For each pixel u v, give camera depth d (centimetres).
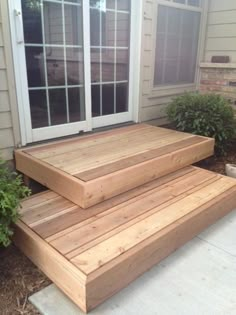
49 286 181
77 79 325
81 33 313
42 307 167
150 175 267
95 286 160
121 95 379
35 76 288
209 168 358
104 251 179
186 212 225
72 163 252
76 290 161
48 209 222
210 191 261
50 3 281
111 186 234
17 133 284
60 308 166
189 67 461
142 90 392
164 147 300
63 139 321
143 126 385
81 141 313
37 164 254
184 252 214
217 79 451
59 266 171
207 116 359
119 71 367
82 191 216
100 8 324
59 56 302
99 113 361
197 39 456
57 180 236
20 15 261
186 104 370
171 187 265
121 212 221
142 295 176
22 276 189
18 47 267
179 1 406
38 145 298
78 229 200
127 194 248
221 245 223
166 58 419
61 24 295
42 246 183
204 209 233
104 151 283
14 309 166
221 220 258
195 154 317
